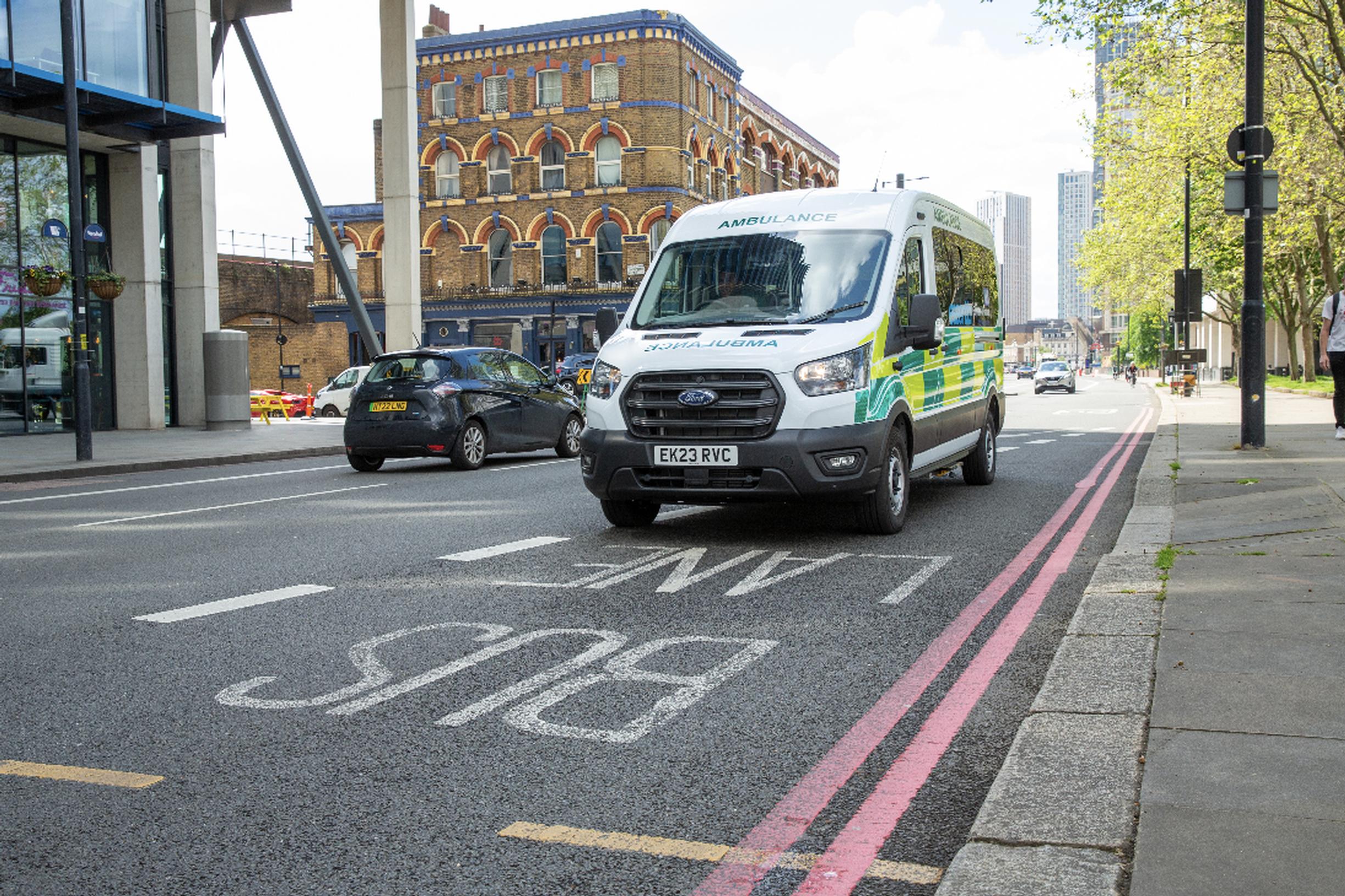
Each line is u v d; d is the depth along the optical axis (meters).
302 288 57.12
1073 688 4.15
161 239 26.11
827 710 4.30
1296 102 25.84
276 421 30.33
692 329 8.25
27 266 22.88
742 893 2.82
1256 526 7.80
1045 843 2.84
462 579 6.91
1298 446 13.04
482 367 15.49
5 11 19.55
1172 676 4.21
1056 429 21.70
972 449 11.18
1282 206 28.64
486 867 2.99
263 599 6.36
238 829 3.25
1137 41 23.39
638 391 7.98
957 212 10.74
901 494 8.55
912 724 4.14
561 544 8.17
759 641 5.33
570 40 45.66
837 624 5.66
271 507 10.80
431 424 14.52
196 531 9.15
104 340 24.80
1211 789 3.09
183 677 4.82
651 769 3.69
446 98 47.72
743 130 53.62
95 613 6.09
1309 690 3.98
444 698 4.48
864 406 7.82
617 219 45.59
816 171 63.19
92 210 24.50
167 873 2.98
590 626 5.64
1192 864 2.63
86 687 4.68
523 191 46.56
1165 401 34.78
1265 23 22.36
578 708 4.34
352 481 13.59
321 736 4.04
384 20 28.00
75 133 16.11
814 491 7.64
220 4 26.72
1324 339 13.55
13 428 22.64
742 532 8.62
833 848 3.08
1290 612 5.18
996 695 4.49
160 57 25.39
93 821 3.32
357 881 2.92
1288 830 2.81
